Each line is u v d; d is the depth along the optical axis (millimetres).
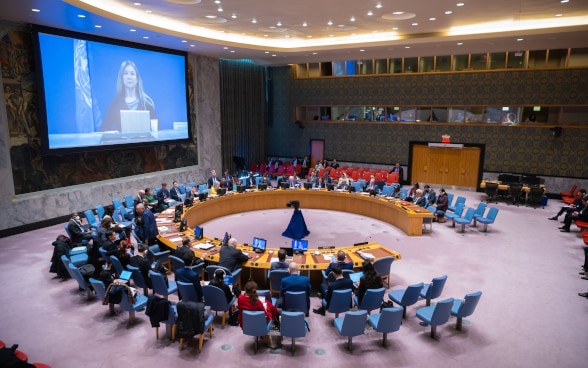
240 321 6305
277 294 7746
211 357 6121
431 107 19422
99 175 14508
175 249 8820
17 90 11812
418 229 12273
